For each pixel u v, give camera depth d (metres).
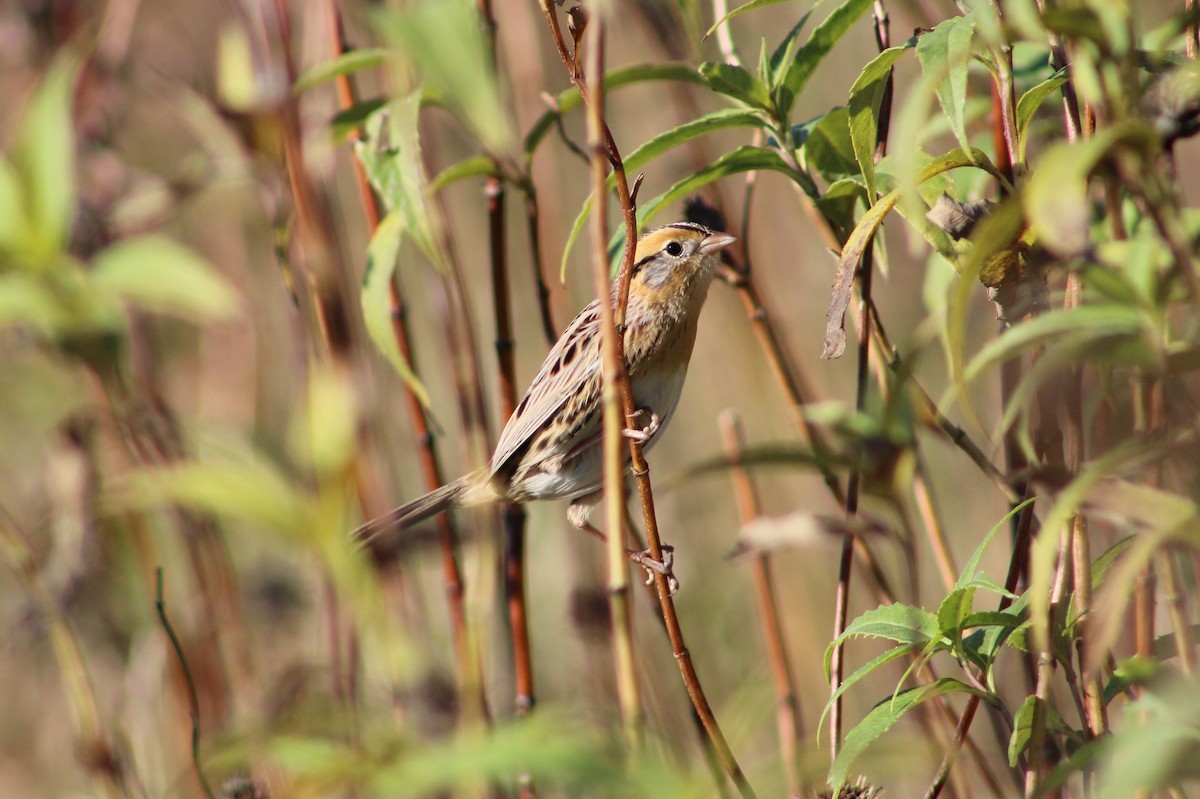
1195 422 4.92
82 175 10.38
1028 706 5.55
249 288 13.41
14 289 7.56
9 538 9.39
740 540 7.25
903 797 10.18
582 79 5.71
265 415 12.92
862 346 6.86
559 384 9.44
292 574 11.47
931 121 7.95
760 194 13.48
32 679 13.42
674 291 9.29
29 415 11.17
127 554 10.57
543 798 7.31
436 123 12.74
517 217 13.86
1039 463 5.82
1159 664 5.86
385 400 11.82
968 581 5.70
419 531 9.35
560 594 12.28
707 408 13.60
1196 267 4.62
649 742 6.86
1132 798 5.30
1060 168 3.88
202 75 11.66
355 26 10.76
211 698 9.87
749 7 6.41
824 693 12.03
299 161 7.57
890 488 6.71
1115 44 4.45
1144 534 5.03
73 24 11.16
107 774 9.32
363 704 8.07
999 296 5.74
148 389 9.73
